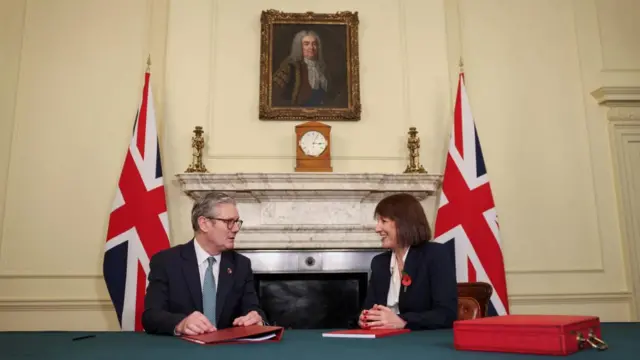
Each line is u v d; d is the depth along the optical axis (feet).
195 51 13.80
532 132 14.05
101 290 12.73
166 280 7.24
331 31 14.08
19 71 13.57
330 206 12.89
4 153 13.11
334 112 13.57
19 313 12.47
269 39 13.88
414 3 14.43
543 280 13.33
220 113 13.56
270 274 12.84
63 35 13.89
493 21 14.61
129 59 13.91
